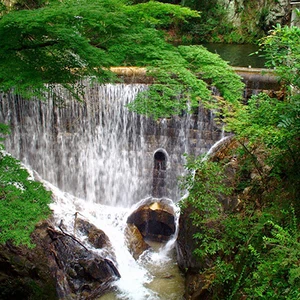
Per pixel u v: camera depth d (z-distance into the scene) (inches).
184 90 322.0
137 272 358.6
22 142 446.9
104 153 454.9
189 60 341.1
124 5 250.1
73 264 328.2
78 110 438.0
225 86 327.9
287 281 184.4
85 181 462.3
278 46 247.9
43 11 216.7
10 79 230.8
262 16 848.3
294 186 252.8
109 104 435.8
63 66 254.5
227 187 304.0
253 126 259.8
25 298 295.6
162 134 443.2
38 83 233.9
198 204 285.0
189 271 332.5
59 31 221.9
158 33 293.0
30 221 237.6
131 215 427.2
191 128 433.7
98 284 330.0
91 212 429.7
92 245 356.2
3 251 304.2
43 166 455.8
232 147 372.5
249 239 241.3
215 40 885.8
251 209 275.6
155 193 457.7
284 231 192.5
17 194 241.6
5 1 326.3
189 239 325.7
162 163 451.5
